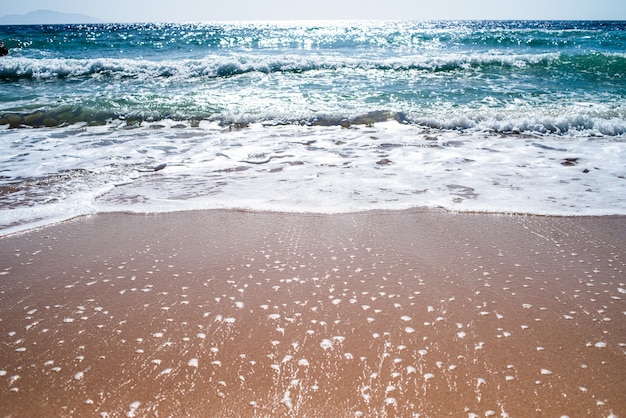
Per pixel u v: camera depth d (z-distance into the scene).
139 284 2.58
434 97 8.47
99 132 6.49
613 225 3.34
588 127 6.30
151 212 3.66
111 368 1.88
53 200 3.89
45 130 6.60
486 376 1.82
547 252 2.94
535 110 7.28
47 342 2.05
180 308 2.33
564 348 1.99
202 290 2.51
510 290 2.49
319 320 2.22
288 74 10.94
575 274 2.65
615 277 2.62
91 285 2.57
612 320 2.20
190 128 6.72
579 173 4.52
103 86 9.77
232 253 2.96
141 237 3.21
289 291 2.49
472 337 2.07
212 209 3.71
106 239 3.18
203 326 2.17
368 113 7.13
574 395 1.71
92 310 2.31
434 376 1.82
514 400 1.69
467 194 3.98
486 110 7.29
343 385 1.77
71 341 2.06
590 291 2.47
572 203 3.75
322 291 2.49
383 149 5.49
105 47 18.28
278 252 2.96
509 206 3.71
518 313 2.27
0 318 2.25
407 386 1.76
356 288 2.52
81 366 1.89
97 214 3.63
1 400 1.70
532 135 6.13
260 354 1.96
